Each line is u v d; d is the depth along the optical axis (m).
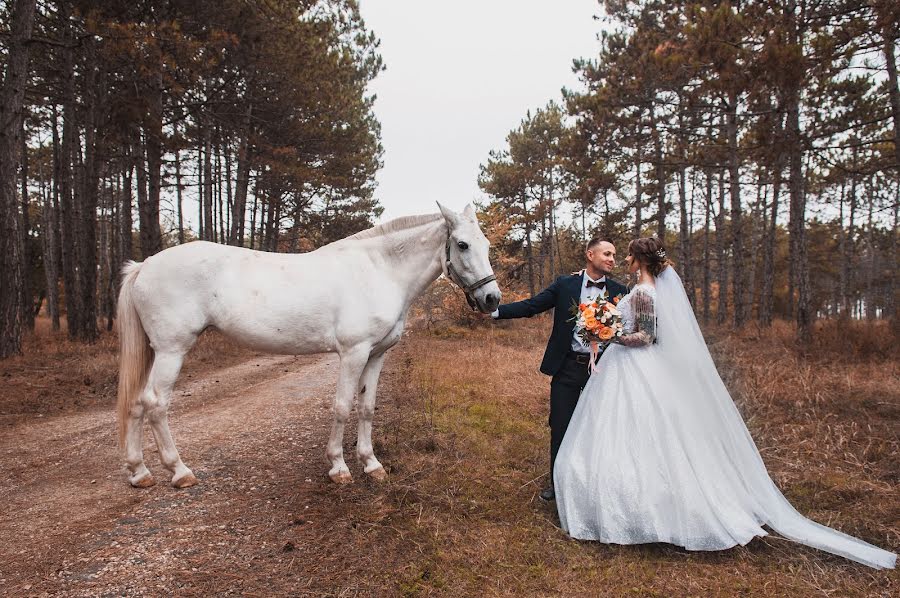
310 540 2.65
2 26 10.76
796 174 9.40
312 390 6.83
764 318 16.75
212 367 8.84
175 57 8.97
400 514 2.95
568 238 25.08
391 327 3.53
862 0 7.50
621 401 2.82
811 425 4.47
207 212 16.23
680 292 2.92
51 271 19.47
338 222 26.94
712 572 2.39
